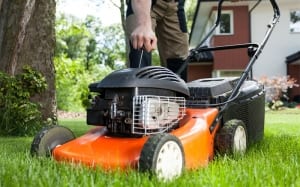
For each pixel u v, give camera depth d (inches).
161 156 54.9
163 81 63.9
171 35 95.1
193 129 66.8
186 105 77.0
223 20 522.0
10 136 151.3
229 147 73.2
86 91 519.2
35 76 160.9
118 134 65.9
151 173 53.2
